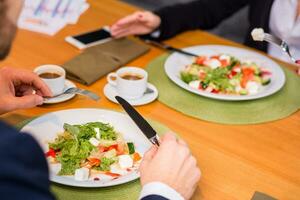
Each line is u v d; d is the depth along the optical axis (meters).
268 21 1.89
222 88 1.37
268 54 1.76
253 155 1.09
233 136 1.15
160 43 1.63
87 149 1.01
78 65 1.38
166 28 1.66
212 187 0.97
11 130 0.59
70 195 0.91
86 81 1.32
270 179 1.01
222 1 1.91
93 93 1.27
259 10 1.89
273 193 0.97
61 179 0.91
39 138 1.05
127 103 1.17
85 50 1.50
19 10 0.65
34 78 1.19
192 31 1.79
